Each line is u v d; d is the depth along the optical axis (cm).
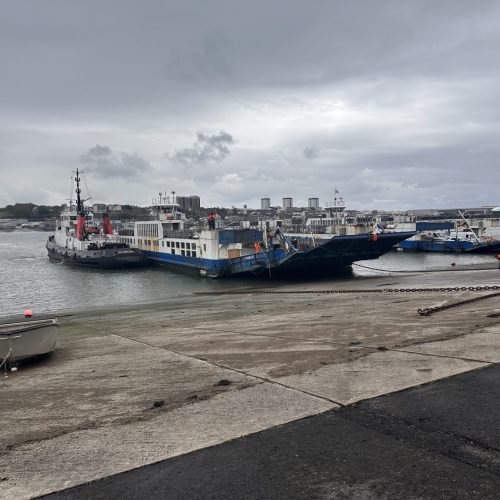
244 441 494
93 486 426
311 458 446
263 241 4606
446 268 4688
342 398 595
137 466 458
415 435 475
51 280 5184
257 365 821
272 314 1723
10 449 527
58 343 1402
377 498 373
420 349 823
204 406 616
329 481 404
